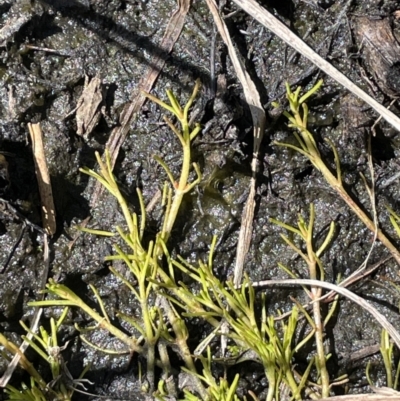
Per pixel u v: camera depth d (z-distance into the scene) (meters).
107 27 0.33
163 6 0.33
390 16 0.33
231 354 0.33
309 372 0.33
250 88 0.33
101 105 0.33
